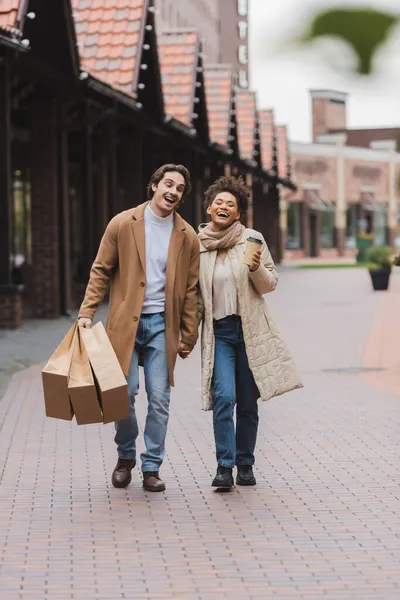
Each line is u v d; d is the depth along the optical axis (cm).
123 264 775
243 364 791
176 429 1067
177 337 783
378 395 1320
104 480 832
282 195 8519
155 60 2916
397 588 536
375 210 9488
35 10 2184
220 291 779
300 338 2105
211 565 586
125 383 727
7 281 2164
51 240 2466
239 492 788
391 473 855
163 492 789
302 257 8744
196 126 3803
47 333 2120
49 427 1077
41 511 730
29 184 2520
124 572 573
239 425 809
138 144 3212
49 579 560
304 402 1261
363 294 3669
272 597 520
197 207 4041
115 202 2872
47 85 2388
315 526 682
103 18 2773
